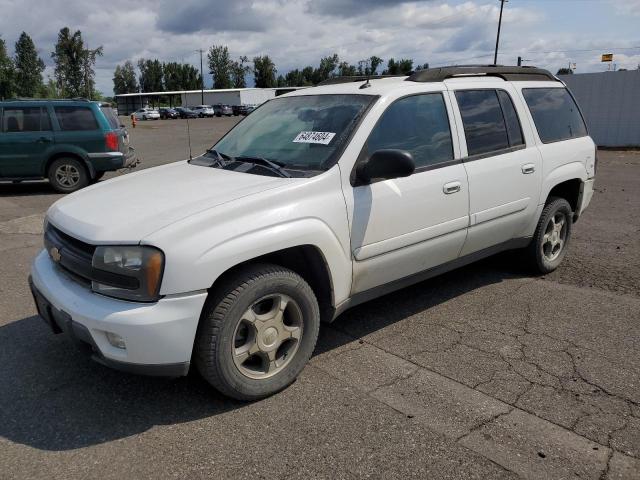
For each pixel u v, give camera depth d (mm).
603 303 4719
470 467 2670
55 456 2779
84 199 3549
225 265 2936
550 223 5305
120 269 2842
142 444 2869
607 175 12430
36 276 3410
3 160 10227
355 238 3557
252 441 2883
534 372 3557
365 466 2684
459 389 3359
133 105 98062
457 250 4363
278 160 3736
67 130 10500
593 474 2617
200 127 38594
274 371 3299
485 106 4562
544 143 5035
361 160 3600
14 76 81250
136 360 2850
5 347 3959
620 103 18469
